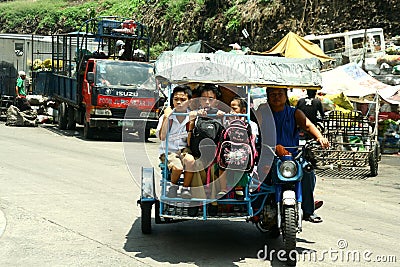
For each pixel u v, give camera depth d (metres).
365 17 30.59
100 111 21.27
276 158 7.90
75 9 48.91
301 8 31.70
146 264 7.42
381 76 23.36
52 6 52.16
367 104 20.75
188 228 9.48
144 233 8.91
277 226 8.21
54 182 12.74
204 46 19.92
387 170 16.86
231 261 7.69
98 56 23.47
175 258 7.73
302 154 8.17
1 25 54.38
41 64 28.58
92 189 12.13
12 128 25.03
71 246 8.09
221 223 9.92
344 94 18.95
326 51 28.09
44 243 8.19
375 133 16.34
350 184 14.46
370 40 27.72
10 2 57.69
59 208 10.32
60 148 18.83
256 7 32.97
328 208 11.37
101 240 8.46
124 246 8.21
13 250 7.81
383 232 9.52
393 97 19.25
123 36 24.03
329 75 20.59
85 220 9.56
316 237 9.04
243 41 33.03
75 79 23.22
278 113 8.46
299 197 7.82
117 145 20.33
